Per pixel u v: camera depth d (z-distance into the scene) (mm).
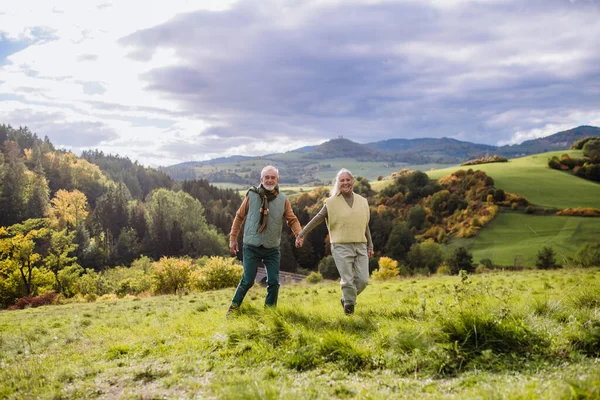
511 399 2412
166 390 3266
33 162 152000
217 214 137125
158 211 118375
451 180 125375
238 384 2992
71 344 5781
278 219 6523
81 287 57188
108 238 100188
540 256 78312
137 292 56625
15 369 4203
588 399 2299
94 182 154125
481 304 4551
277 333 4430
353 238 6203
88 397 3275
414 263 89188
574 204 110000
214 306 10328
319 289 13703
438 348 3492
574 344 3434
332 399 2848
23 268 56562
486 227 103438
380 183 153125
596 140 153875
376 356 3596
